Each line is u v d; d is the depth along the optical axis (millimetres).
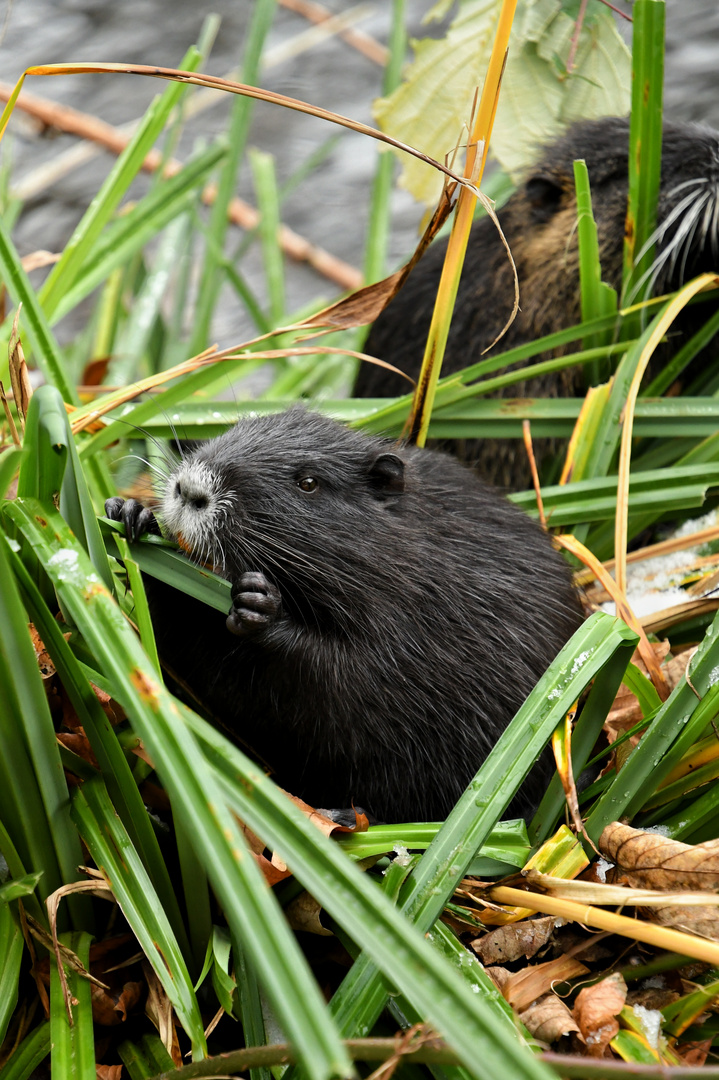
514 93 7758
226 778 3373
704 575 6004
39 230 12445
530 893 3973
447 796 5137
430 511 5496
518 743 4102
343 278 11523
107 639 3346
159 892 4102
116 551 4734
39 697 3742
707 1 14531
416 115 7746
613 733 5129
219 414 6414
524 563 5562
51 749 3840
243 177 13477
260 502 5008
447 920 4176
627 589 6164
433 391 6027
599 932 4133
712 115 12414
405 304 8469
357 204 13203
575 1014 3922
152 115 6953
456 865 3863
